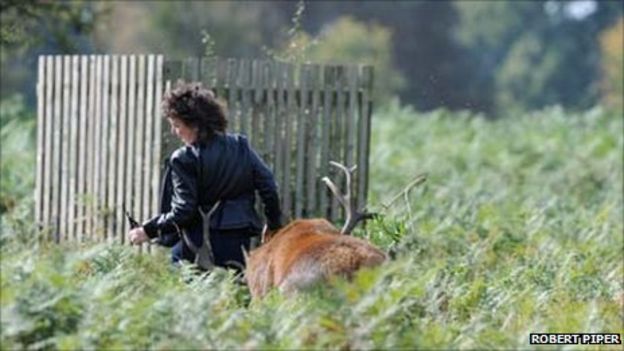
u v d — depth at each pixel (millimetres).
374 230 15133
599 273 17078
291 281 12266
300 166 19156
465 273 15711
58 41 27031
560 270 16016
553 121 48125
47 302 11281
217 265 14594
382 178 32531
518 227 21562
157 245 16453
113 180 18984
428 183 29625
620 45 64125
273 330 11281
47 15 26422
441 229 20219
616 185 31812
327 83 19328
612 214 25031
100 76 19281
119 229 18844
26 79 58219
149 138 18422
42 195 20281
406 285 12062
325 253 12289
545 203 25609
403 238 15102
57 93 20078
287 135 19094
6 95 57125
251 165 14703
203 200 14602
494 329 12328
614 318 13297
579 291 15117
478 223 21938
